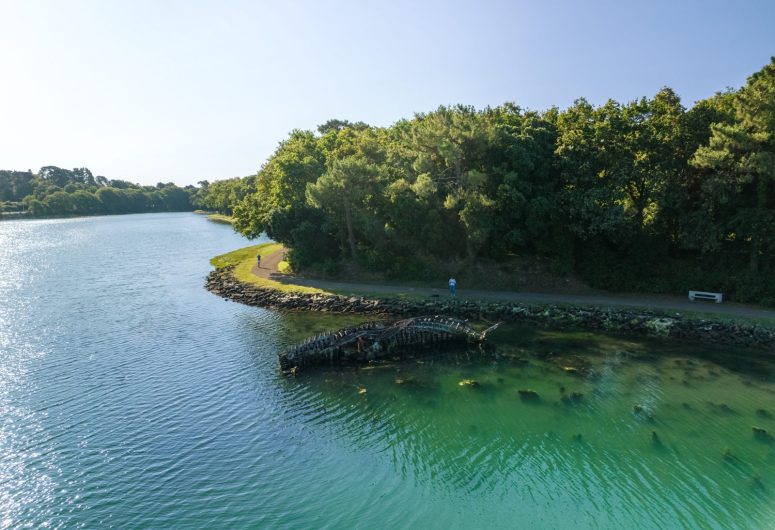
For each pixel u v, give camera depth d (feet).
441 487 73.97
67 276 254.06
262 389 109.50
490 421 92.79
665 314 144.25
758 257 153.89
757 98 140.05
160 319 167.53
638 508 67.82
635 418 91.56
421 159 181.16
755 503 68.08
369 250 215.10
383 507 69.92
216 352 133.39
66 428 93.20
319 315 169.58
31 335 150.41
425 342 135.64
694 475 74.43
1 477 78.18
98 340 145.07
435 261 199.00
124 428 92.94
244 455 83.56
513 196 167.02
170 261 302.25
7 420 96.32
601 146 164.66
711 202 150.41
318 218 223.92
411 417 95.40
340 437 88.79
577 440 85.10
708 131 155.74
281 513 69.05
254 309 179.52
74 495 73.77
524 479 75.15
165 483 76.18
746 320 134.72
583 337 138.62
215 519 68.08
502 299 166.91
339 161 197.06
